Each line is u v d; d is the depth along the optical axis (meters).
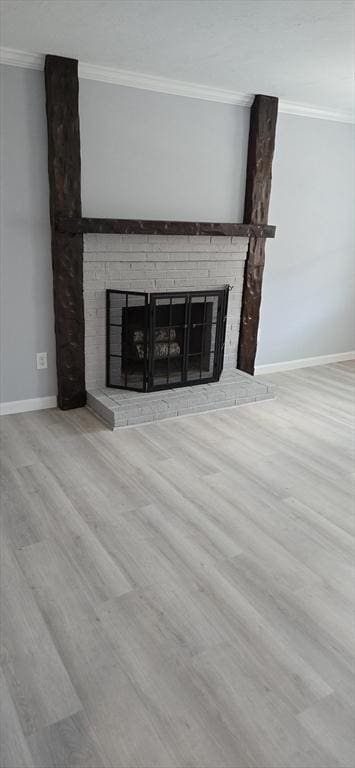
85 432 3.50
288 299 4.91
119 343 3.92
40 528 2.45
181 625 1.91
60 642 1.82
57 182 3.33
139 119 3.61
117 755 1.45
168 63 3.27
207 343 4.23
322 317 5.23
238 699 1.63
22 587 2.07
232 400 4.07
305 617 1.97
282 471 3.10
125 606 1.99
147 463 3.12
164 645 1.82
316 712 1.59
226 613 1.98
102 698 1.62
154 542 2.38
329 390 4.60
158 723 1.54
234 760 1.45
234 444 3.43
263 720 1.56
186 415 3.87
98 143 3.50
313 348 5.30
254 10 2.45
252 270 4.39
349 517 2.65
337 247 5.05
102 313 3.79
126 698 1.62
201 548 2.35
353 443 3.52
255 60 3.19
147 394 3.88
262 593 2.09
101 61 3.25
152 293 3.69
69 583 2.10
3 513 2.55
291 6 2.39
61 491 2.77
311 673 1.73
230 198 4.22
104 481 2.89
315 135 4.54
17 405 3.76
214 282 4.24
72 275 3.55
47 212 3.47
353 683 1.70
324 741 1.51
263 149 4.14
